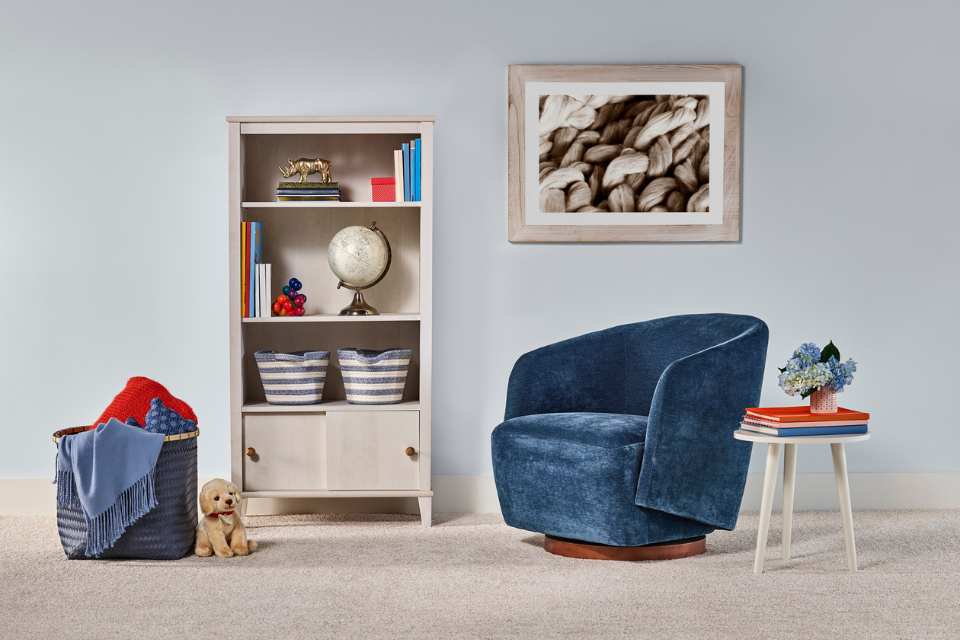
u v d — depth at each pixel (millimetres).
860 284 4324
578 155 4250
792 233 4309
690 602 2768
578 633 2486
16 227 4184
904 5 4297
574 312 4281
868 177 4320
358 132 3885
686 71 4242
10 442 4195
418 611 2686
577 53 4254
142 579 3055
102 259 4211
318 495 3877
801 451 4289
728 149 4254
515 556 3365
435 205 4254
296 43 4227
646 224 4254
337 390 4242
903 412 4332
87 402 4215
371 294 4246
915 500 4316
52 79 4180
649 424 3174
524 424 3445
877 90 4309
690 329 3658
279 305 3971
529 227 4238
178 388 4230
